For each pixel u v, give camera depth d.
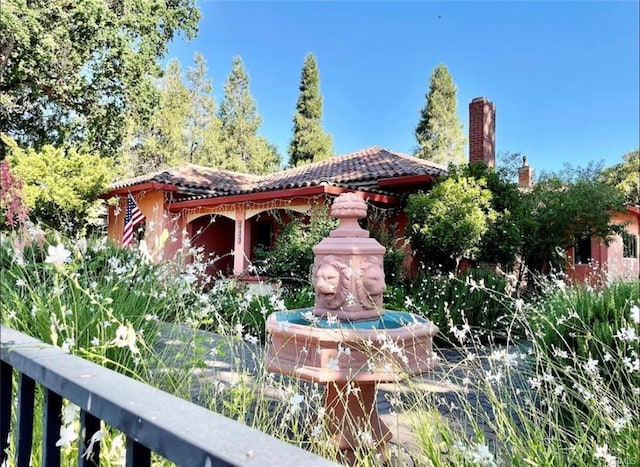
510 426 1.76
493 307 6.64
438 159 31.77
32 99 15.31
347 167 12.86
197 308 3.09
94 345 1.89
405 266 9.29
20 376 1.07
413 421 2.04
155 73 15.70
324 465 0.59
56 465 0.97
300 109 34.34
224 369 3.04
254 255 11.62
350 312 2.92
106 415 0.79
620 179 21.19
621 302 3.48
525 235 8.84
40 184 12.70
